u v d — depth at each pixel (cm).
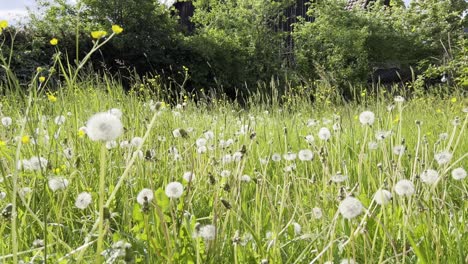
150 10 1906
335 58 2094
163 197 178
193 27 3078
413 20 2391
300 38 2316
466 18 2316
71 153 262
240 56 2103
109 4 1839
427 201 212
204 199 245
